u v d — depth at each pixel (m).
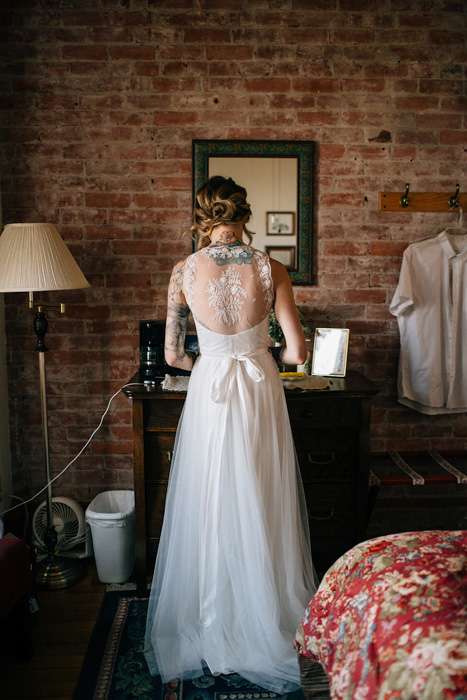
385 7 2.67
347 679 1.12
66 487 2.89
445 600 1.10
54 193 2.72
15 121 2.67
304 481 2.36
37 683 1.86
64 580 2.46
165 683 1.84
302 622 1.47
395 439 2.93
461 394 2.80
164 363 2.42
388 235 2.79
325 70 2.69
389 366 2.88
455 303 2.74
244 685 1.84
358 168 2.75
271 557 1.86
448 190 2.78
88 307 2.79
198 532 1.91
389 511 3.01
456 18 2.69
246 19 2.65
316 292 2.82
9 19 2.62
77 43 2.64
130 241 2.76
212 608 1.87
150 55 2.66
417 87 2.72
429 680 0.94
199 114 2.69
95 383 2.83
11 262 2.20
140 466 2.29
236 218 1.85
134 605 2.29
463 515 3.04
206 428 1.87
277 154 2.70
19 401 2.83
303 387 2.30
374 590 1.22
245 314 1.83
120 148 2.70
